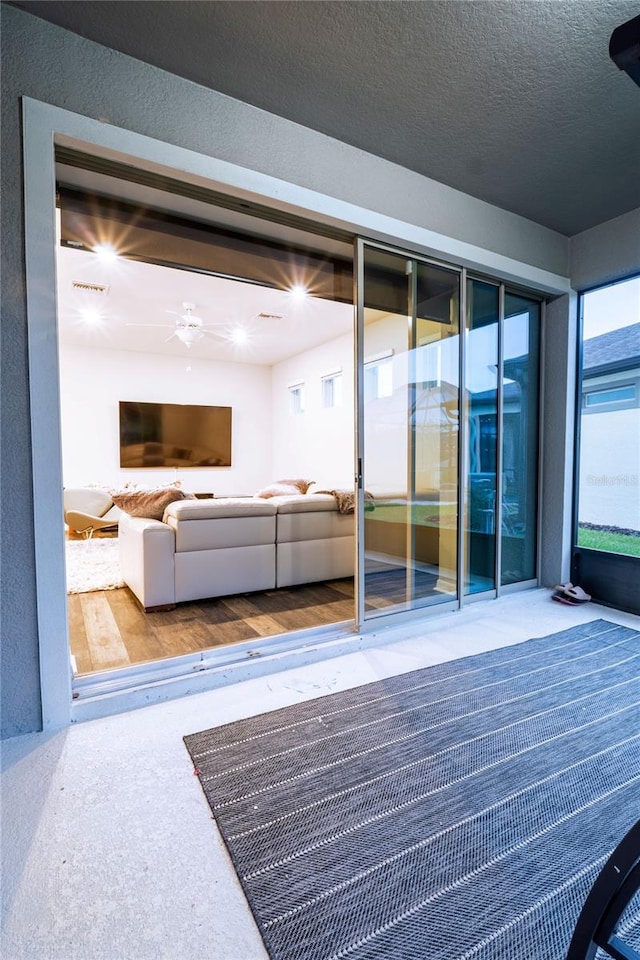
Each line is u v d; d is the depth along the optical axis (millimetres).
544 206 3047
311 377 6984
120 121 1814
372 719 1882
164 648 2447
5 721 1725
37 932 1012
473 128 2287
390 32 1734
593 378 3588
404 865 1186
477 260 2936
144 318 5566
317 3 1613
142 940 999
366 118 2205
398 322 2775
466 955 961
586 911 835
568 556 3639
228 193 2125
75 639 2566
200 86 1973
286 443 7766
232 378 7914
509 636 2805
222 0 1597
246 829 1307
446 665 2391
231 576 3291
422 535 2979
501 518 3492
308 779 1521
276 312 5293
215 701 2018
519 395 3594
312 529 3643
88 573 4023
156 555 3016
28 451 1725
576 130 2312
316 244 2791
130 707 1947
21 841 1252
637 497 3336
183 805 1397
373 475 2732
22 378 1707
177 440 7422
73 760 1601
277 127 2172
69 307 5164
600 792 1463
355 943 991
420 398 2904
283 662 2336
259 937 1004
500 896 1097
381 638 2688
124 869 1171
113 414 7055
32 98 1669
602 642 2703
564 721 1872
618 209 3107
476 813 1371
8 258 1668
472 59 1868
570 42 1796
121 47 1790
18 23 1647
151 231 2637
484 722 1862
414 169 2617
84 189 2189
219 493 7859
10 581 1712
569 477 3623
